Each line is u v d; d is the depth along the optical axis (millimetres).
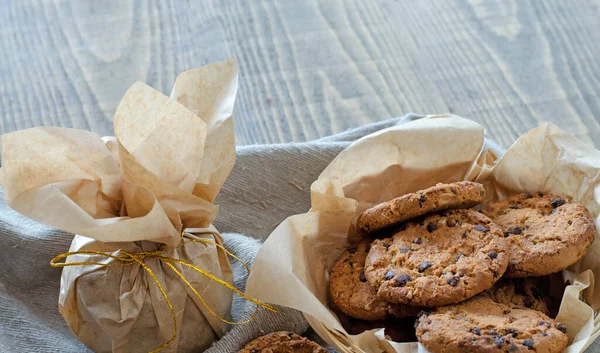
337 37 875
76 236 580
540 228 605
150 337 581
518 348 545
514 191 643
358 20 893
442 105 813
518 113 804
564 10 901
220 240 600
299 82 833
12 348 604
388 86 830
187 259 577
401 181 640
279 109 811
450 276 576
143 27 883
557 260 586
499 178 642
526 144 631
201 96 576
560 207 617
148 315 573
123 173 551
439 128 630
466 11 902
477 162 647
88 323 577
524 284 602
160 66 846
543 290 610
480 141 629
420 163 634
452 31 881
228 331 611
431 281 574
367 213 603
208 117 574
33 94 821
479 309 575
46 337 615
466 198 594
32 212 539
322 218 606
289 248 586
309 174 688
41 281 648
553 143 627
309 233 608
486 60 852
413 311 583
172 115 550
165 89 826
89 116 800
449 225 602
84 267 566
